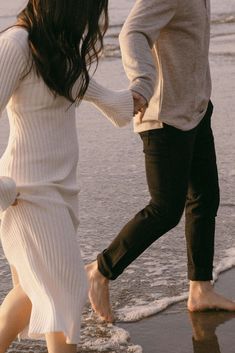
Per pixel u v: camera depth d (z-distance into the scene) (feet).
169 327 15.06
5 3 58.34
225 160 25.36
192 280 15.70
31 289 11.90
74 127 12.14
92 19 11.74
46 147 11.68
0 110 11.33
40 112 11.60
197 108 14.56
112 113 12.91
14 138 11.74
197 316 15.51
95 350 14.11
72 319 11.62
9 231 11.86
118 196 22.49
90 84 12.49
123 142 27.63
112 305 15.88
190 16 14.17
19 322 12.36
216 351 14.17
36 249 11.74
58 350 11.68
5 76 11.24
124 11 55.06
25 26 11.49
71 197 12.09
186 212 15.58
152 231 14.67
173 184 14.48
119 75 36.91
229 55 41.60
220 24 51.16
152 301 16.06
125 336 14.60
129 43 13.83
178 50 14.28
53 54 11.37
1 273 17.66
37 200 11.61
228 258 18.12
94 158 25.88
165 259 18.21
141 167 24.97
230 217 20.77
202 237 15.47
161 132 14.35
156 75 14.17
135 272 17.48
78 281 11.77
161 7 13.97
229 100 32.71
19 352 14.10
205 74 14.79
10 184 11.30
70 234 11.78
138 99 13.52
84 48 11.81
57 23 11.41
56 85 11.48
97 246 19.12
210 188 15.30
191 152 14.60
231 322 15.28
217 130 28.71
